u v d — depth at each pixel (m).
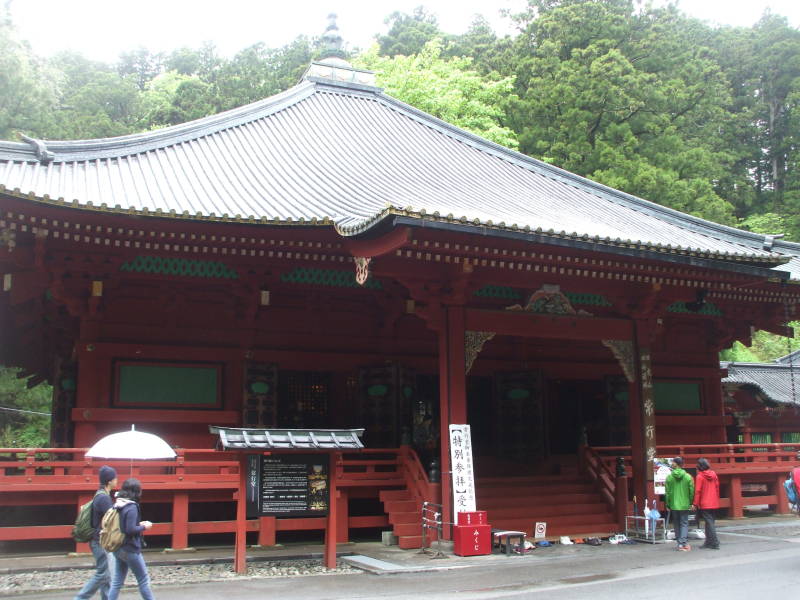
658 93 44.97
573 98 44.38
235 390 18.44
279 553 15.26
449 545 15.23
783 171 67.69
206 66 90.44
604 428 23.30
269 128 24.17
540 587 11.78
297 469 13.45
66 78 70.31
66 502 15.01
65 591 11.71
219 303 18.69
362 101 28.23
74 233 15.64
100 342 17.31
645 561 14.35
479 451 21.84
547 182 24.66
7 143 17.55
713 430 25.44
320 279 19.52
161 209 15.55
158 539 17.05
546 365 22.77
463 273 15.95
